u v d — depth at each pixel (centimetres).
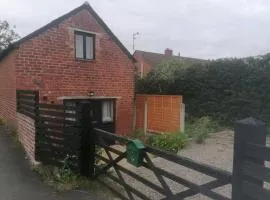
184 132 1122
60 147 659
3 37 3127
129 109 1408
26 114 820
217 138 1093
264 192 307
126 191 516
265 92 1195
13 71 1075
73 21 1189
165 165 730
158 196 536
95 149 604
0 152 811
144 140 1180
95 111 1289
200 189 381
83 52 1241
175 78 1503
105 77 1305
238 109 1282
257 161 318
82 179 609
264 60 1212
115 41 1335
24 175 646
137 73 1766
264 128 321
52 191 564
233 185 334
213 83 1368
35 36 1081
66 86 1174
